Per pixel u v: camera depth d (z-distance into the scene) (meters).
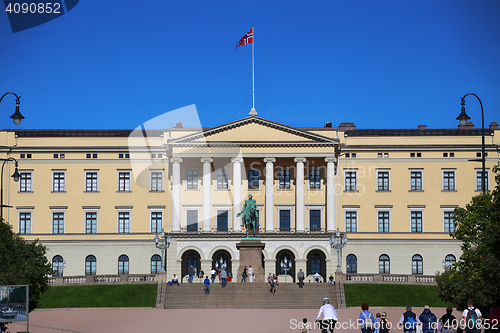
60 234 103.50
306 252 99.94
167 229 104.19
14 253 53.59
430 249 102.88
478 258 51.06
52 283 82.75
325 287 80.62
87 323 60.50
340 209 104.19
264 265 99.69
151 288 80.12
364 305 41.78
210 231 102.06
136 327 57.06
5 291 39.72
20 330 55.38
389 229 103.75
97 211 104.25
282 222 103.94
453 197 103.94
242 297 76.88
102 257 103.25
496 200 50.00
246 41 102.25
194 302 75.62
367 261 102.69
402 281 83.94
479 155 104.25
